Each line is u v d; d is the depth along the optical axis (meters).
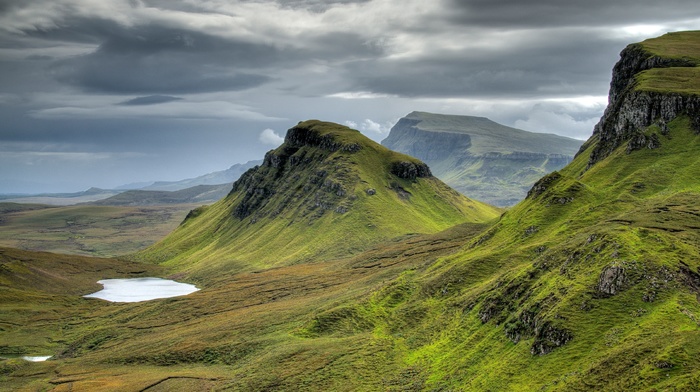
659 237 127.31
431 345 151.25
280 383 155.38
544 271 141.88
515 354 118.19
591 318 110.81
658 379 85.12
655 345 93.56
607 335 105.00
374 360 155.38
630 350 95.38
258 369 170.50
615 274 115.62
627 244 124.50
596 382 92.56
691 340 90.44
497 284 154.62
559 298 120.00
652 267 115.44
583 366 100.19
